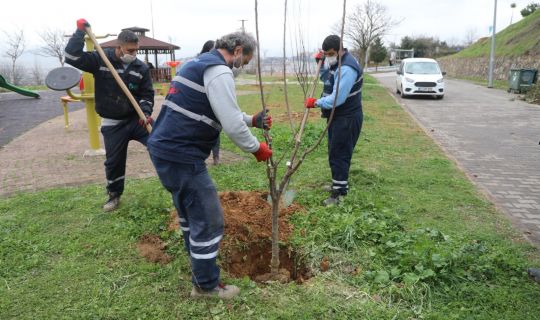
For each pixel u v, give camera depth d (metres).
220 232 2.95
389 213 4.30
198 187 2.80
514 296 3.05
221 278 3.28
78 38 4.01
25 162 6.62
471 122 11.23
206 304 2.94
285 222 4.22
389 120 11.05
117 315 2.85
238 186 5.35
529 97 16.86
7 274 3.31
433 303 2.99
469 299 3.04
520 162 7.00
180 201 2.91
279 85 21.80
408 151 7.46
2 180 5.70
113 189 4.56
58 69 6.17
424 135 9.04
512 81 20.47
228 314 2.85
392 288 3.06
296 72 3.46
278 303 2.96
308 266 3.58
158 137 2.76
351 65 4.21
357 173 5.85
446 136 9.20
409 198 5.04
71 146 7.75
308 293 3.07
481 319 2.81
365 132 9.05
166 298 3.04
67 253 3.63
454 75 39.59
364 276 3.27
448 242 3.73
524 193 5.44
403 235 3.83
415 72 18.19
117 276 3.30
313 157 6.68
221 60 2.68
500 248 3.78
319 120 10.33
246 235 3.95
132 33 4.22
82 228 4.12
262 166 6.25
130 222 4.17
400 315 2.83
